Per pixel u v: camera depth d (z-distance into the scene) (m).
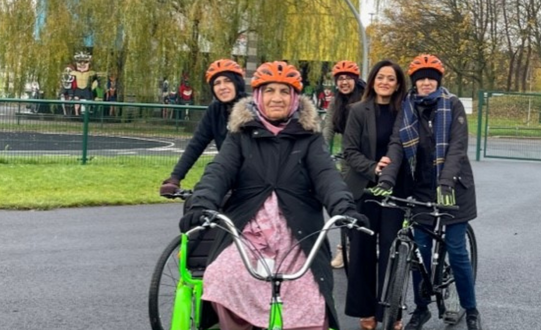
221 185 4.21
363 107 5.94
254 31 26.69
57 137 15.94
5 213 10.80
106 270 7.68
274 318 3.77
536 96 23.64
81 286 7.05
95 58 25.77
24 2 25.86
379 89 5.84
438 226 5.77
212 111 6.05
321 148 4.33
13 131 15.80
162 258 5.27
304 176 4.30
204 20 25.11
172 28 24.97
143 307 6.41
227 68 5.90
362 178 5.88
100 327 5.83
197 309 4.44
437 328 6.05
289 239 4.22
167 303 5.29
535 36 45.12
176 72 25.28
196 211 3.98
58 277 7.36
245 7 26.06
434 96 5.62
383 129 5.89
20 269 7.63
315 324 3.97
